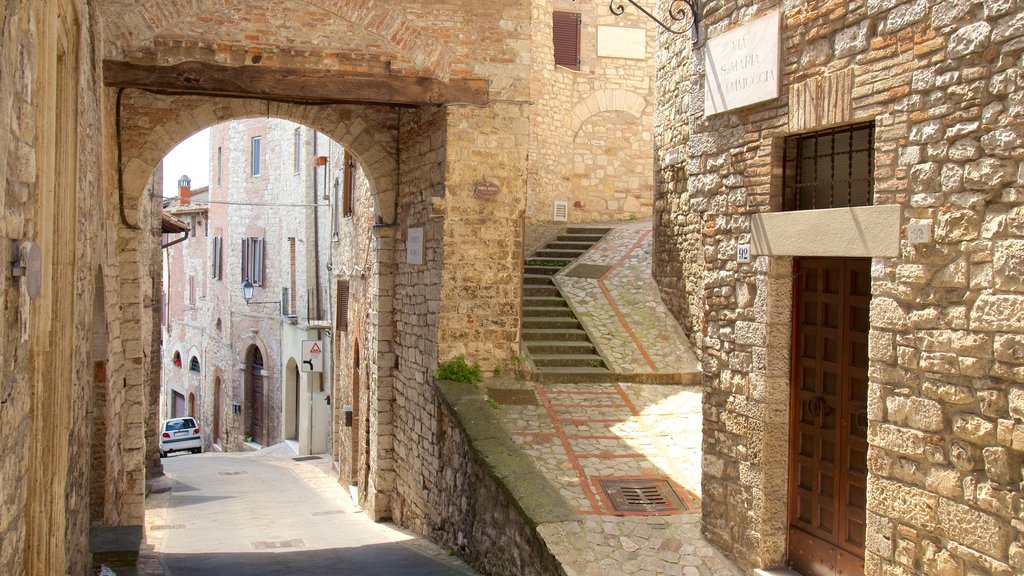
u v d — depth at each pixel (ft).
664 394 34.96
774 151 20.79
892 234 16.74
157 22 30.40
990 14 14.66
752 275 21.36
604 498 25.82
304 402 75.87
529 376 35.45
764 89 20.53
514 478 26.18
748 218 21.49
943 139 15.65
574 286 42.96
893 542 16.75
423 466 37.19
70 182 19.83
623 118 58.70
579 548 22.43
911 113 16.38
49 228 15.14
